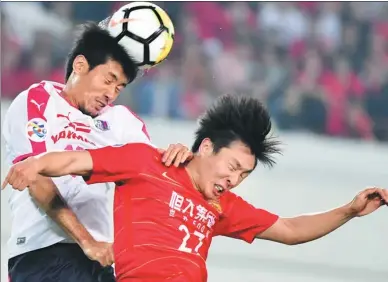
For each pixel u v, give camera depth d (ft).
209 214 38.73
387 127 153.79
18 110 42.42
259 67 158.20
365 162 131.44
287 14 162.50
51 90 42.98
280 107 153.79
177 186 38.24
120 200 38.60
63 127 42.78
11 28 146.82
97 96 42.75
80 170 37.27
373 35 161.89
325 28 161.48
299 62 158.30
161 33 42.91
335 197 100.12
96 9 151.33
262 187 106.01
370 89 156.04
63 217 40.22
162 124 140.67
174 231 38.04
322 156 134.00
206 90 154.51
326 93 154.20
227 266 70.74
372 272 71.00
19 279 43.11
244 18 161.89
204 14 159.63
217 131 37.93
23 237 43.01
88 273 43.21
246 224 40.55
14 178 35.40
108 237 43.86
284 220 41.27
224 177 37.73
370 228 87.86
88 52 42.50
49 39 147.84
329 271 70.85
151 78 148.15
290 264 72.43
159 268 37.58
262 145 37.91
